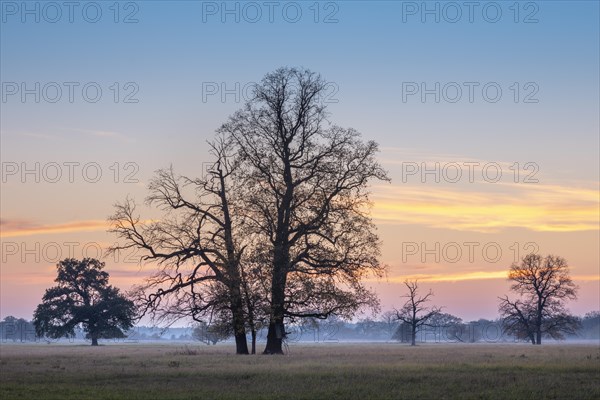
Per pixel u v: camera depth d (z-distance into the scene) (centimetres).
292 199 5147
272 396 2512
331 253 5006
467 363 3953
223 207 5191
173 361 4300
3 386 2833
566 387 2727
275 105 5156
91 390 2702
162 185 5234
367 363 4025
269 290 4850
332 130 5197
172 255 5131
